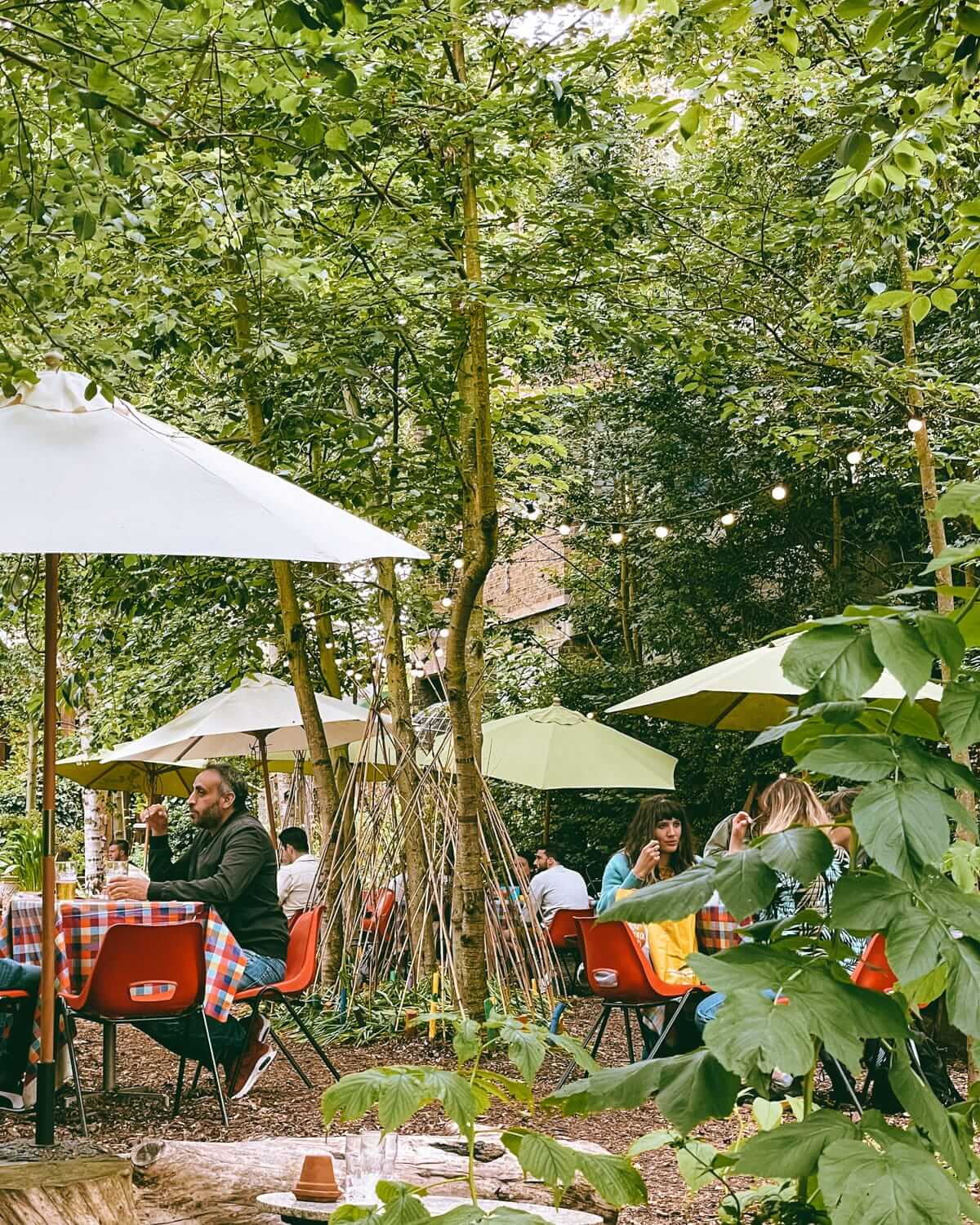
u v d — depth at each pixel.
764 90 7.72
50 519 3.70
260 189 5.36
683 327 8.95
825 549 14.31
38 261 4.76
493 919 8.27
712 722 9.98
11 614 10.59
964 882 2.48
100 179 4.81
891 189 6.80
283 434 8.52
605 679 15.49
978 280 6.52
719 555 14.43
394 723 9.17
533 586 19.50
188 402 10.32
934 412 8.32
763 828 6.12
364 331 8.23
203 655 12.24
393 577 9.63
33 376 4.13
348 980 8.86
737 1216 2.04
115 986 5.82
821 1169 1.45
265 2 4.20
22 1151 4.20
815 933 1.87
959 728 1.66
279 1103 6.47
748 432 12.78
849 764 1.62
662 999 6.40
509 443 11.84
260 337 8.01
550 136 8.05
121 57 4.52
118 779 14.74
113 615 11.20
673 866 6.88
